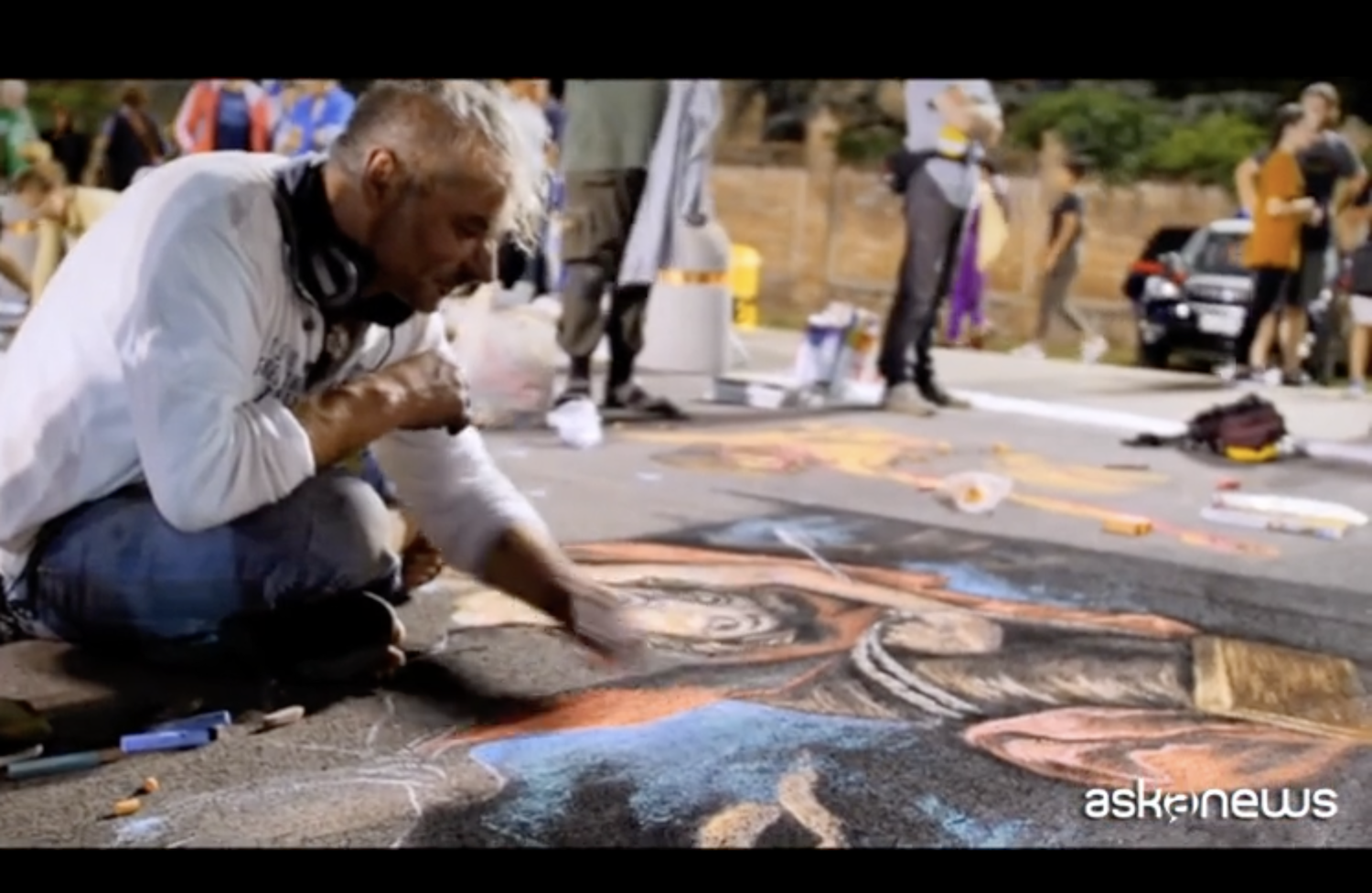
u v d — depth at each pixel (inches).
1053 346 371.9
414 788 88.9
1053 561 151.6
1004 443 224.5
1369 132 361.7
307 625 104.2
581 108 215.8
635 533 155.3
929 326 256.7
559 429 208.1
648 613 126.1
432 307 101.4
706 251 273.4
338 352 103.5
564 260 221.1
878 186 426.6
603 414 231.6
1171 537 165.2
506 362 246.4
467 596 129.3
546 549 112.0
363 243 97.0
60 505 103.3
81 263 101.3
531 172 98.2
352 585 104.7
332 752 94.3
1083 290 398.0
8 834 81.2
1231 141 382.0
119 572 102.0
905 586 139.4
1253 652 122.3
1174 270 341.1
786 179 441.4
